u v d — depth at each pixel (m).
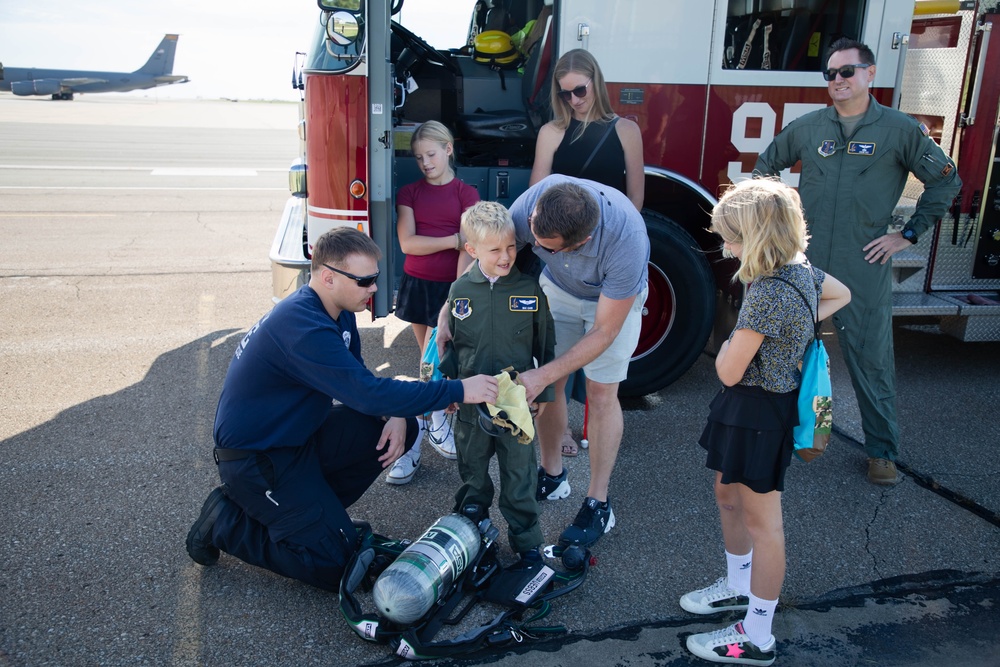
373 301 3.77
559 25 3.91
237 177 13.66
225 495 2.68
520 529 2.71
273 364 2.44
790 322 2.08
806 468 3.63
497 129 4.41
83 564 2.75
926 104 4.68
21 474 3.35
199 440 3.71
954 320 4.62
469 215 2.43
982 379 4.77
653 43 3.97
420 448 3.64
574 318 2.98
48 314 5.53
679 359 4.23
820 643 2.48
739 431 2.20
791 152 3.54
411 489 3.36
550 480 3.28
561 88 3.31
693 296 4.14
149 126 27.05
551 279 3.02
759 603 2.29
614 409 2.89
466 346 2.69
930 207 3.25
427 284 3.54
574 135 3.37
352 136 3.57
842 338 3.44
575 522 2.91
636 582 2.77
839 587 2.76
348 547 2.57
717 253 4.45
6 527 2.95
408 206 3.49
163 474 3.39
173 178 13.16
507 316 2.59
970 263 4.68
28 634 2.39
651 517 3.19
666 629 2.53
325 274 2.47
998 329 4.59
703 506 3.28
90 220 9.01
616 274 2.55
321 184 3.66
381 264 3.73
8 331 5.16
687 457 3.72
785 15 4.09
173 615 2.52
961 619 2.60
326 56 3.55
